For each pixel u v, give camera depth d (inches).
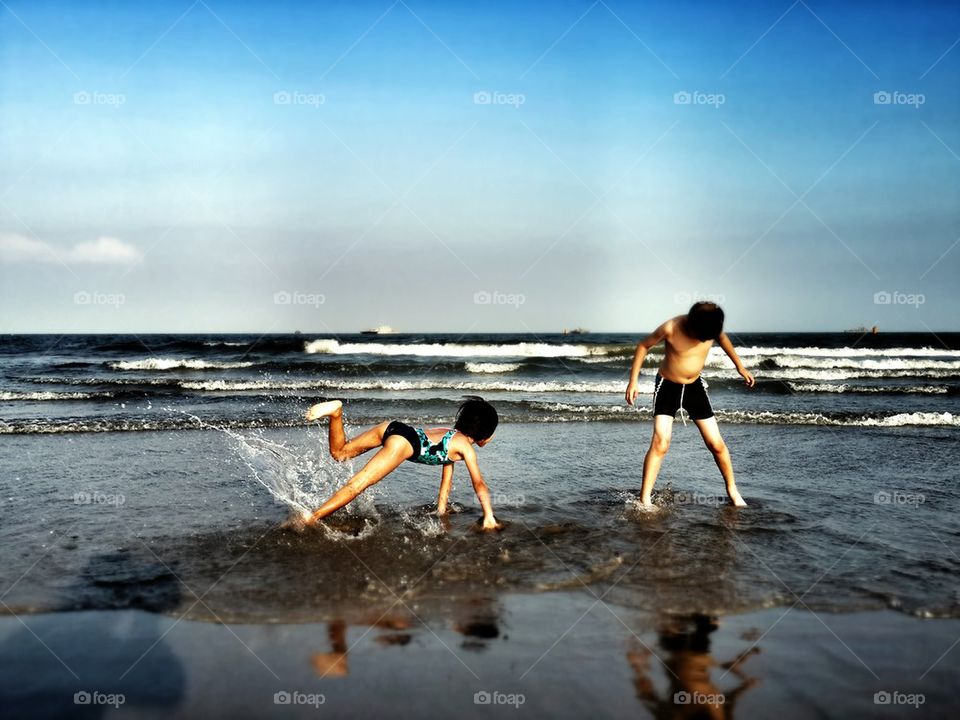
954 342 2050.9
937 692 118.2
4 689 115.6
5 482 272.2
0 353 1277.1
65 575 168.7
